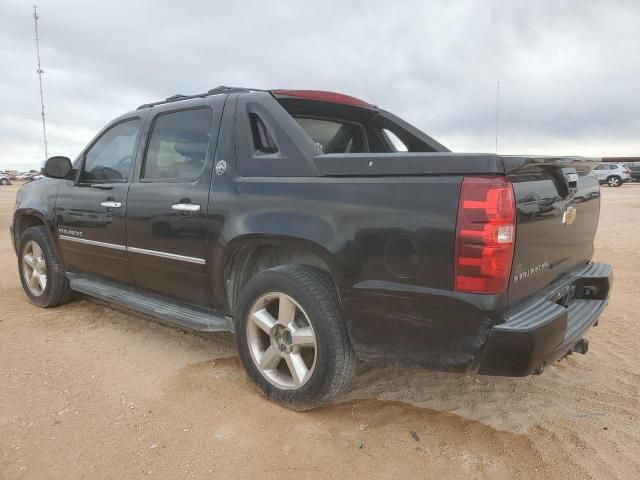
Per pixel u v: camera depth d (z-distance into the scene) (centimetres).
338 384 282
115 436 275
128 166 412
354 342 274
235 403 311
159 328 451
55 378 345
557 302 303
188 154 363
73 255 463
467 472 247
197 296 358
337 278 272
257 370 315
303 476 244
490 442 273
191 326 342
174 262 361
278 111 321
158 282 385
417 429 285
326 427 286
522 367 234
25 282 528
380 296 259
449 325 242
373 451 263
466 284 234
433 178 245
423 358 254
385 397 322
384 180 259
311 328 284
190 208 342
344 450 264
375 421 293
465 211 232
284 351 302
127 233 395
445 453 262
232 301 342
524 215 241
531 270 258
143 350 399
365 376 353
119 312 496
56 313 494
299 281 286
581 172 328
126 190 397
